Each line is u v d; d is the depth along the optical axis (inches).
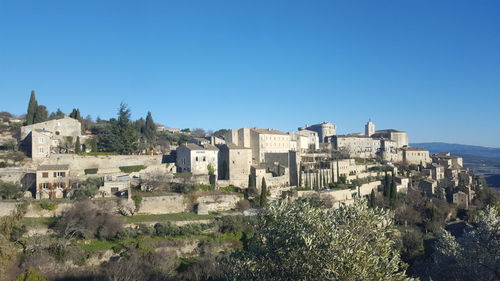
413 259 3597.4
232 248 3223.4
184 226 3280.0
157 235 3171.8
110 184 3634.4
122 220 3186.5
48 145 4128.9
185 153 4685.0
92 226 3021.7
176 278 2751.0
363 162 6776.6
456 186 5876.0
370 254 1298.0
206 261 2842.0
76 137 4881.9
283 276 1433.3
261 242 1599.4
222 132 6914.4
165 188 3949.3
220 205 3905.0
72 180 3668.8
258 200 4077.3
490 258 2003.0
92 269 2726.4
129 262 2655.0
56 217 3132.4
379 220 1446.9
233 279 1553.9
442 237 2837.1
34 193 3523.6
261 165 5305.1
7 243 2527.1
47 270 2591.0
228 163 4702.3
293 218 1561.3
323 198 4416.8
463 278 2094.0
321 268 1280.8
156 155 4879.4
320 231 1391.5
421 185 5797.2
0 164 3786.9
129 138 5009.8
